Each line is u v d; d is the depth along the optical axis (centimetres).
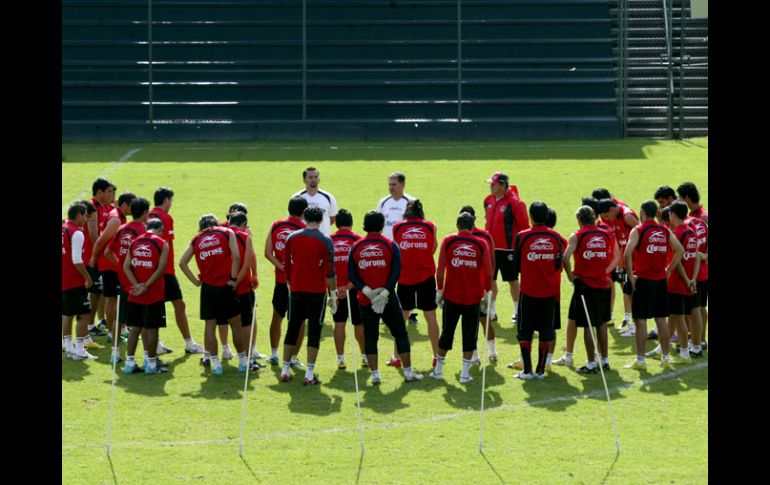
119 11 10100
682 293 4391
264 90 9781
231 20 10138
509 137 9325
